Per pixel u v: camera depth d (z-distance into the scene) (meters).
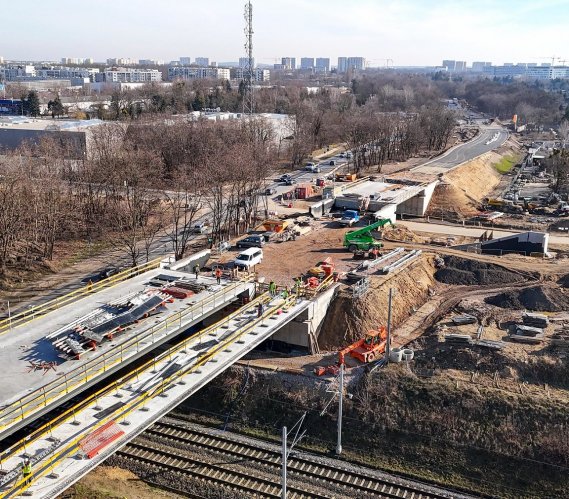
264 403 49.47
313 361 54.09
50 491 29.73
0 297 66.06
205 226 90.62
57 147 112.44
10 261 75.50
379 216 89.50
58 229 86.31
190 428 46.97
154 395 38.84
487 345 52.03
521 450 42.38
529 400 45.34
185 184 92.75
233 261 70.62
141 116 175.38
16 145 137.50
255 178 92.50
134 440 45.12
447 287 70.25
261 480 40.66
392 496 39.38
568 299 62.81
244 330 49.25
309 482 40.66
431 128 171.38
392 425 45.72
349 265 70.31
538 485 40.41
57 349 41.06
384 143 152.12
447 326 58.16
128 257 79.12
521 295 63.50
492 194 130.00
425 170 130.38
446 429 44.69
